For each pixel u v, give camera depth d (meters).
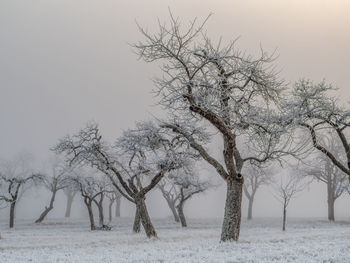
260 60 24.33
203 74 23.09
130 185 33.69
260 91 24.94
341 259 17.08
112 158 35.81
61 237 36.44
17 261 18.38
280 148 24.58
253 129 24.91
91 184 51.88
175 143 32.78
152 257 18.88
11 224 54.88
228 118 24.36
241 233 39.53
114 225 61.06
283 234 36.34
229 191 24.81
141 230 46.03
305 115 25.08
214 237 33.44
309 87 26.16
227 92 23.80
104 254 20.95
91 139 34.84
